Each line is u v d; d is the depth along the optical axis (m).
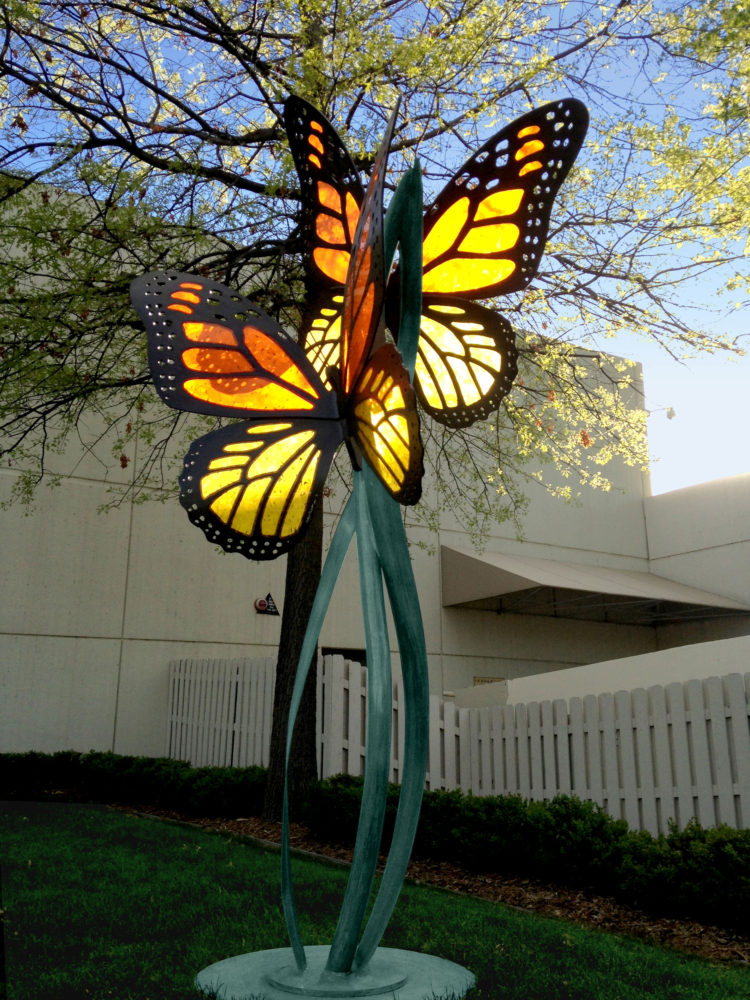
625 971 4.31
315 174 4.39
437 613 16.33
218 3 8.02
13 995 3.66
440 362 4.76
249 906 5.31
